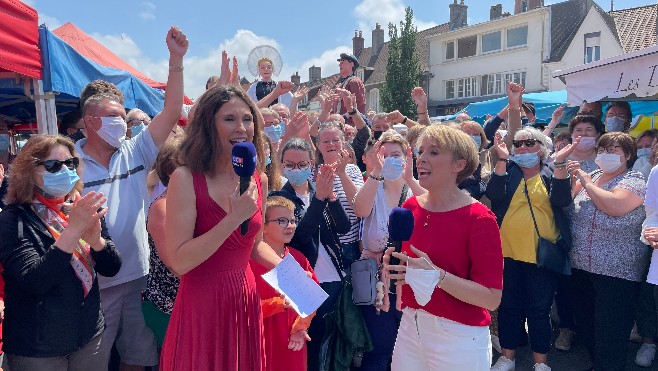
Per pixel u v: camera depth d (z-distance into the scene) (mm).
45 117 4617
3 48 4074
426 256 2396
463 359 2422
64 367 2631
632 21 27469
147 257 3355
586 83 5848
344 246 3787
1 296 2512
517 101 5078
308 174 3664
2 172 3289
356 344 3484
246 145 1911
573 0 30219
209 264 2152
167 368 2215
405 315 2672
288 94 6578
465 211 2422
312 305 2514
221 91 2123
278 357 2967
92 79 5586
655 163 4984
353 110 5902
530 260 4035
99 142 3258
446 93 36188
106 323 3088
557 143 5406
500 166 4195
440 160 2424
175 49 3367
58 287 2516
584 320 4449
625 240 3812
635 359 4500
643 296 4453
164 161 2910
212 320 2137
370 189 3670
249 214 1963
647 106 8859
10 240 2422
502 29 32219
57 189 2580
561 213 4152
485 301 2311
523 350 4805
